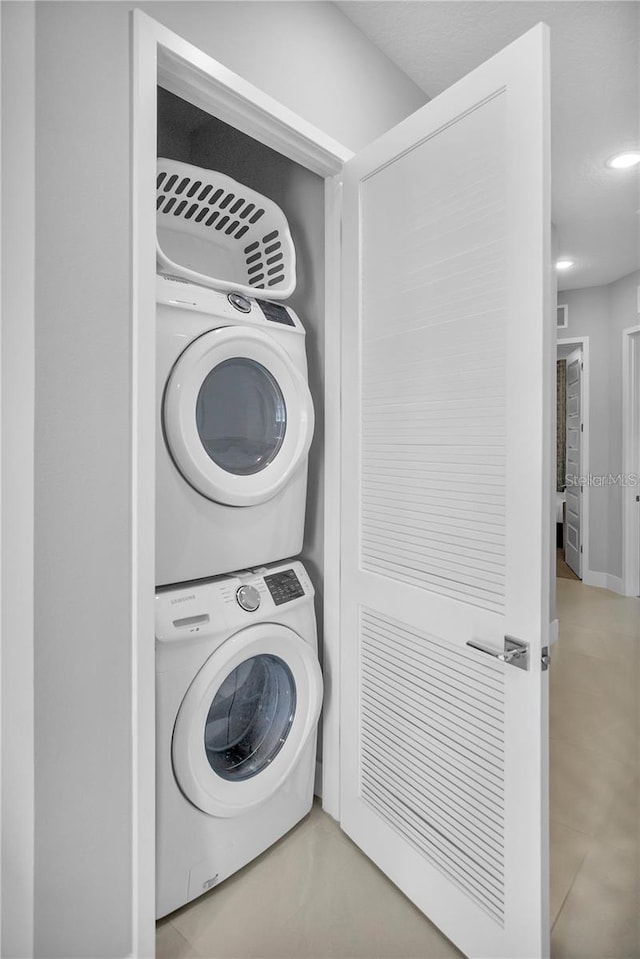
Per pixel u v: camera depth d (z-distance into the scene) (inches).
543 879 45.4
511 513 47.3
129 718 48.3
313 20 64.0
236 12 55.4
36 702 42.4
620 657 125.1
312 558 77.1
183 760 54.7
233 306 62.9
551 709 100.9
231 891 60.9
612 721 96.3
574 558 200.7
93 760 45.9
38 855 42.8
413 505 58.4
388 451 61.6
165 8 49.2
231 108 56.6
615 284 173.3
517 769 47.1
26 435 40.9
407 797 59.7
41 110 41.3
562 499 217.3
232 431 63.6
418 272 57.0
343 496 68.7
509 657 46.4
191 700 55.0
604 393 179.9
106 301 45.6
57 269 42.6
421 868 57.4
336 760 72.8
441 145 53.9
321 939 55.1
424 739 57.4
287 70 60.8
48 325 42.2
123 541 47.3
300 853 66.7
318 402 75.4
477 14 68.2
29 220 40.6
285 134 61.9
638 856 64.7
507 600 47.8
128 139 46.6
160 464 55.5
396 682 61.2
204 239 73.5
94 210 44.6
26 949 42.3
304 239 76.9
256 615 61.5
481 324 50.2
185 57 50.1
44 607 42.6
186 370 55.8
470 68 77.3
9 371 40.3
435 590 55.8
